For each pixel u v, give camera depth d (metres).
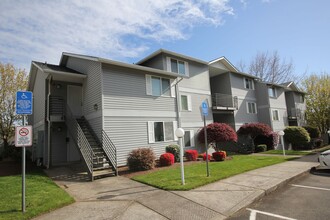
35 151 16.17
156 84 14.56
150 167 10.56
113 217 4.68
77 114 14.48
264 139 22.06
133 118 12.77
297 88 31.05
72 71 13.95
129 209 5.14
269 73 37.22
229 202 5.39
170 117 14.95
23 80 21.89
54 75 12.84
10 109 21.28
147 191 6.61
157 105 14.27
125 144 12.10
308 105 33.78
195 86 17.86
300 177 8.52
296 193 6.32
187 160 13.75
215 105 20.47
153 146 13.45
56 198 5.95
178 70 16.80
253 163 11.49
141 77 13.69
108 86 12.00
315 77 33.19
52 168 11.94
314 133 27.16
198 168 10.05
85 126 12.60
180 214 4.76
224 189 6.50
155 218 4.57
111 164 9.98
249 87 24.47
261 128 19.72
